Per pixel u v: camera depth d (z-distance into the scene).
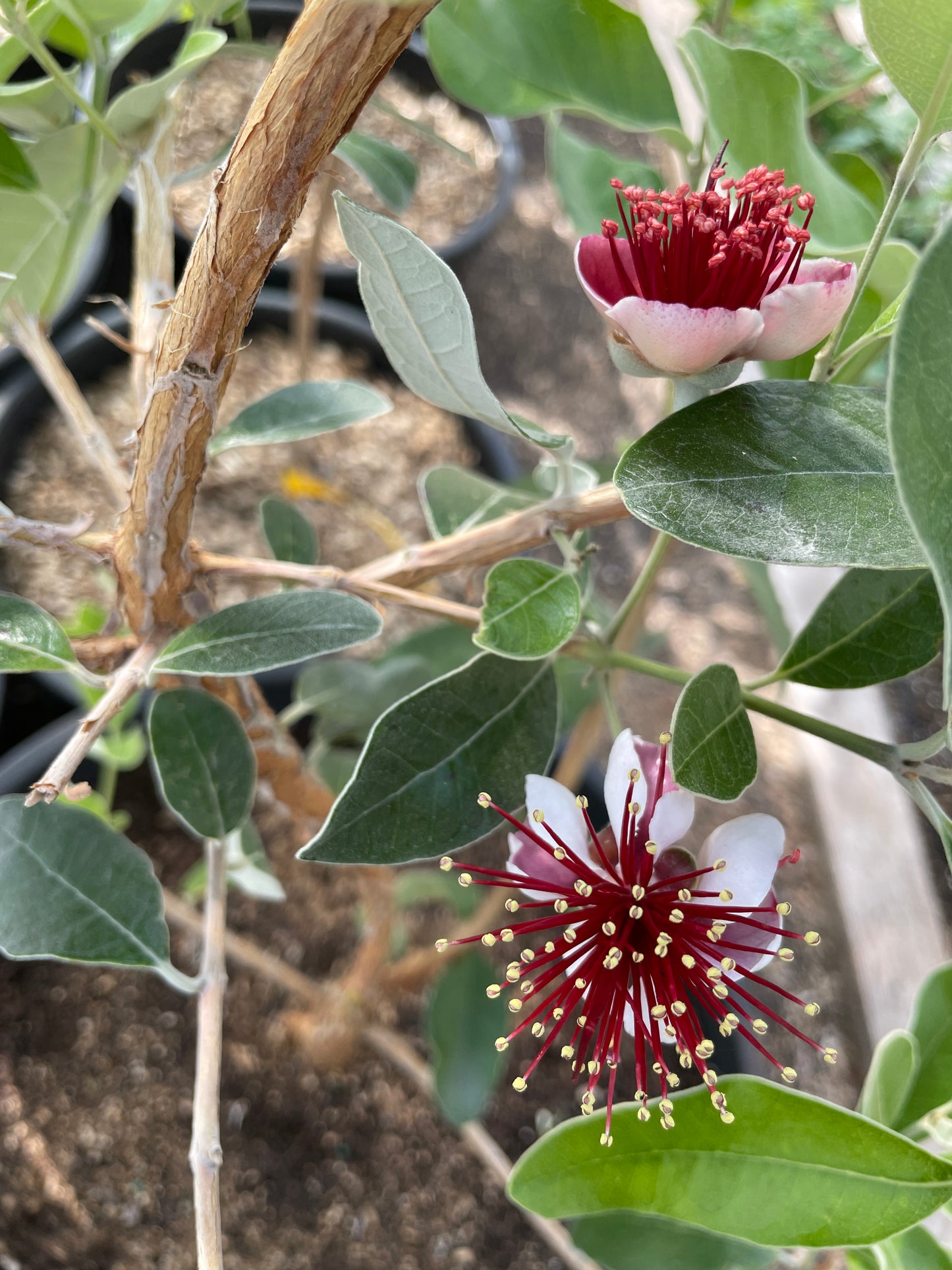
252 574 0.14
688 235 0.12
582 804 0.12
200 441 0.11
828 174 0.17
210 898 0.15
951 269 0.07
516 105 0.19
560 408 0.54
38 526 0.13
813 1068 0.37
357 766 0.12
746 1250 0.18
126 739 0.26
